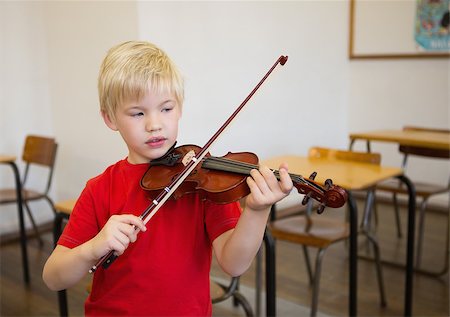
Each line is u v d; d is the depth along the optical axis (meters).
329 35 4.49
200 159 1.01
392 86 4.56
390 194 4.58
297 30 4.12
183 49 3.19
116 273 1.02
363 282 2.87
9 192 3.40
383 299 2.57
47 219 3.94
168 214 1.01
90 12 3.25
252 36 3.68
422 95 4.39
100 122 3.33
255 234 0.91
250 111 3.76
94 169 3.46
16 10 3.60
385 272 3.02
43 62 3.77
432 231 3.76
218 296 1.84
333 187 0.94
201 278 1.03
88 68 3.35
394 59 4.51
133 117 0.97
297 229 2.41
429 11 4.23
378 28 4.55
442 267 3.05
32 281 2.92
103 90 1.00
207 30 3.33
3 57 3.57
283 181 0.85
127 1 2.97
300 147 4.32
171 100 0.98
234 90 3.58
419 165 4.44
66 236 1.04
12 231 3.74
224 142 3.56
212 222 1.01
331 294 2.71
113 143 3.26
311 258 3.24
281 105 4.05
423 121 4.42
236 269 0.94
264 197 0.86
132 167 1.07
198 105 3.33
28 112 3.73
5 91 3.61
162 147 0.99
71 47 3.48
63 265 0.93
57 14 3.57
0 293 2.76
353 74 4.78
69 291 2.78
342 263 3.16
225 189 0.97
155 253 1.00
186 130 3.27
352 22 4.68
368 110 4.74
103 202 1.06
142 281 1.00
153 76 0.95
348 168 2.41
